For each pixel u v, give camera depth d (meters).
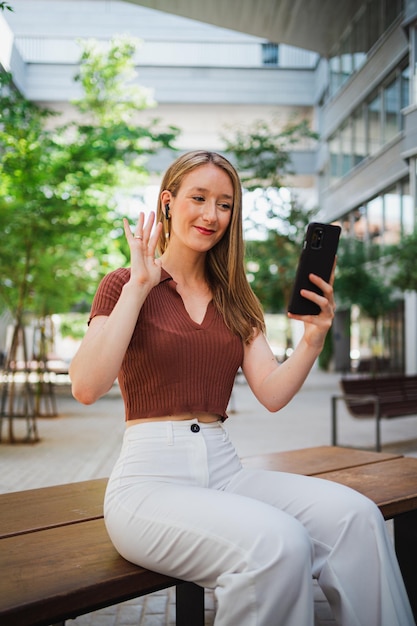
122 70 14.91
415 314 20.09
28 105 9.19
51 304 11.95
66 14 28.11
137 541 1.81
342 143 26.61
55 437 9.51
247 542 1.64
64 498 2.59
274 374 2.17
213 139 33.22
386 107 21.59
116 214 14.71
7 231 9.11
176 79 31.77
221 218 2.20
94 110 14.84
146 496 1.86
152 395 2.02
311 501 1.97
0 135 9.25
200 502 1.77
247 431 10.30
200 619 2.29
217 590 1.64
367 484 2.79
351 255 19.98
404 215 20.42
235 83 31.91
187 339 2.04
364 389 8.80
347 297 20.03
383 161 21.69
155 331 2.02
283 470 3.10
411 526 2.73
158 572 1.82
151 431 2.00
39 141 9.80
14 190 9.58
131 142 12.73
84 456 7.77
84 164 10.12
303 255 2.04
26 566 1.82
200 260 2.29
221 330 2.14
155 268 1.89
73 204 9.69
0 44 7.79
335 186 27.38
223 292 2.25
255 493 2.05
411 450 8.17
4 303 11.77
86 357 1.82
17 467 7.00
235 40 31.81
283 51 32.00
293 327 25.36
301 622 1.60
